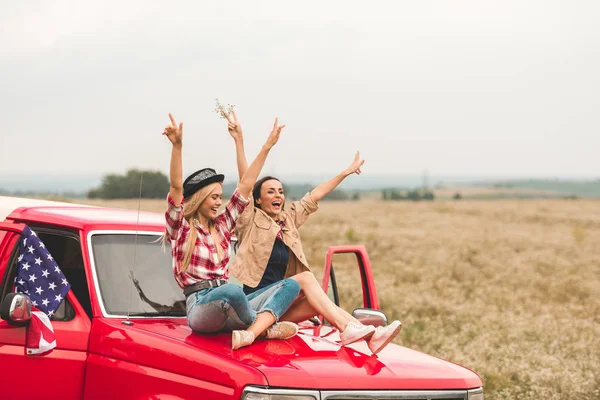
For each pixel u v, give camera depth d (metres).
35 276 5.30
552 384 9.23
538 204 94.56
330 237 31.08
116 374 5.05
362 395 4.75
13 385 5.15
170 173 5.25
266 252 6.09
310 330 5.81
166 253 5.88
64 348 5.21
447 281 18.69
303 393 4.61
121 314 5.38
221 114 6.43
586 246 31.59
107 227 5.74
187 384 4.75
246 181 5.71
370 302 6.46
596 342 11.85
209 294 5.03
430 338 11.72
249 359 4.76
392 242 29.56
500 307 15.64
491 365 10.04
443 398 5.02
